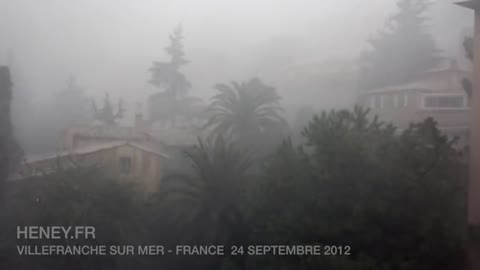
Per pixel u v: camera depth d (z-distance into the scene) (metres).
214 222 22.44
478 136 15.21
